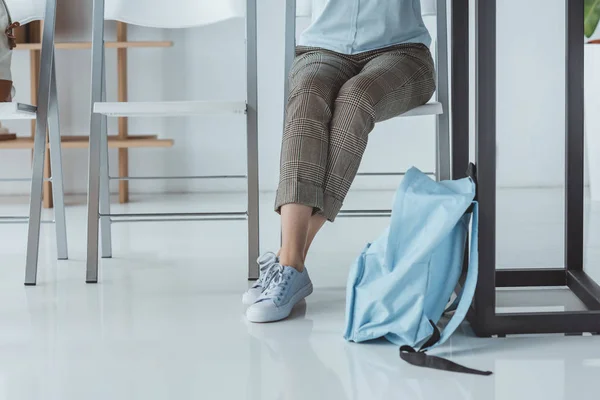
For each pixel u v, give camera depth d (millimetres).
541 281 1879
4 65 2023
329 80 1738
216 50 4137
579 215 1854
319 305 1757
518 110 4176
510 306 1730
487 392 1175
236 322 1610
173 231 2912
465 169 1770
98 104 1914
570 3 1775
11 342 1475
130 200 3879
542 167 4199
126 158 3801
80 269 2193
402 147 4234
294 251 1684
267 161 4199
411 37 1912
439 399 1147
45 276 2100
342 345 1438
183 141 4195
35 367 1322
